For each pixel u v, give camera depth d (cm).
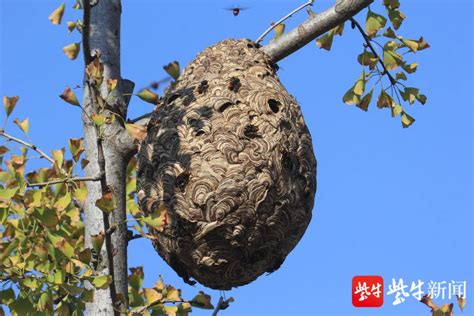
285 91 904
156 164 869
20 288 841
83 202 876
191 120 870
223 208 843
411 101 1053
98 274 830
